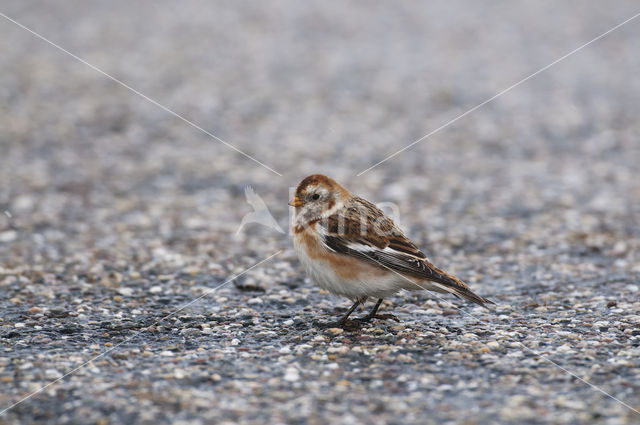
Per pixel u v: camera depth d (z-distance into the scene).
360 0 51.41
